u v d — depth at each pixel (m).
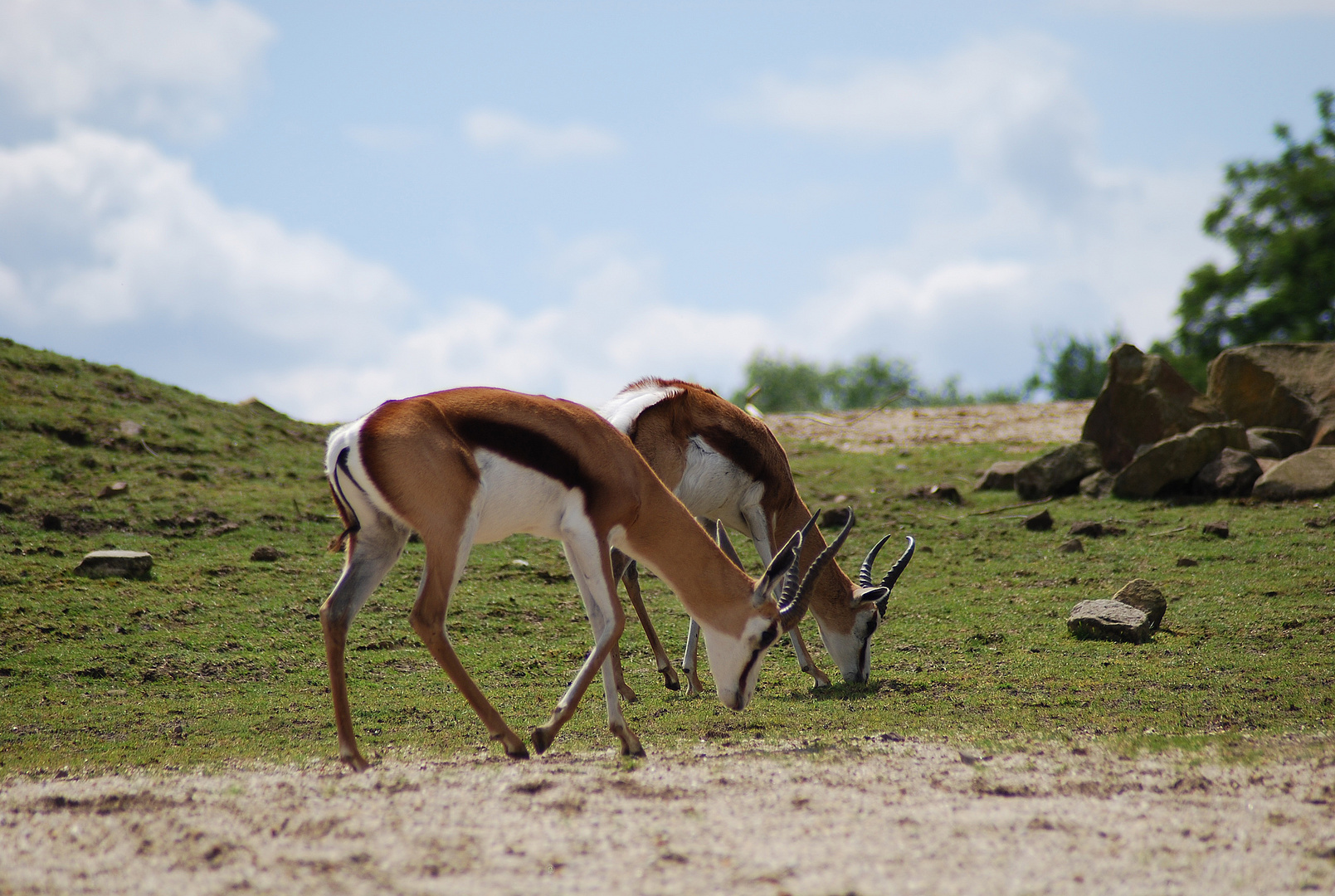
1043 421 69.50
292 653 28.28
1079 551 37.09
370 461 17.36
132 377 53.56
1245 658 25.62
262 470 45.47
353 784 16.39
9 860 12.79
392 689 25.52
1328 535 36.56
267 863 12.54
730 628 20.14
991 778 16.23
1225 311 127.00
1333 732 19.30
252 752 19.84
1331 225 121.19
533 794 15.47
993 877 11.94
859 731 20.30
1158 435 45.72
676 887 11.63
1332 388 47.53
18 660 27.05
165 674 26.42
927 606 32.06
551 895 11.44
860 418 73.00
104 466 42.81
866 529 41.28
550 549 39.25
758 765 17.25
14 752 20.12
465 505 17.80
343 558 36.22
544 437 18.72
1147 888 11.63
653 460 24.30
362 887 11.73
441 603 17.58
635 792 15.52
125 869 12.44
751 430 26.30
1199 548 36.28
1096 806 14.73
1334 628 27.88
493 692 25.23
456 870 12.25
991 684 24.34
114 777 17.78
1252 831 13.50
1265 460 44.50
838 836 13.34
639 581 35.81
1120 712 21.30
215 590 32.78
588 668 18.75
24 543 35.41
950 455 56.78
